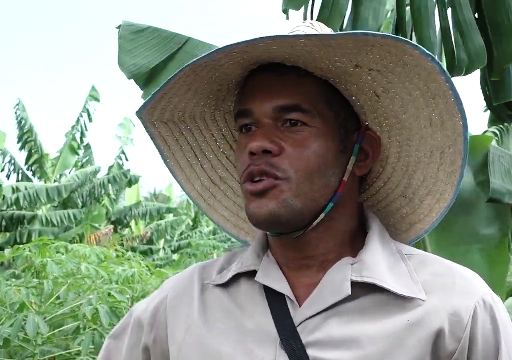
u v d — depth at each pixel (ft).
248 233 5.51
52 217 25.21
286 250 4.60
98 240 26.11
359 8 9.10
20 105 28.14
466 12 9.29
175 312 4.62
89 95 28.96
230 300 4.53
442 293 4.24
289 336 4.15
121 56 10.41
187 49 10.30
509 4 9.43
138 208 29.66
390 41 4.29
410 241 5.20
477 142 9.70
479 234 9.59
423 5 9.25
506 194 9.43
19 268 10.66
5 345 8.72
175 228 30.22
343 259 4.41
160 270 11.87
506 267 9.53
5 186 25.16
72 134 28.48
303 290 4.54
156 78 10.30
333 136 4.54
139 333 4.80
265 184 4.31
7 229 25.09
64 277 9.73
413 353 4.04
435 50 9.33
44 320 8.87
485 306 4.23
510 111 11.07
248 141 4.47
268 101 4.47
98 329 8.67
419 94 4.65
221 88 5.08
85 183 26.55
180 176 5.46
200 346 4.35
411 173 4.95
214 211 5.56
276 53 4.49
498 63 9.61
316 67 4.53
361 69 4.56
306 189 4.35
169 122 5.29
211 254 22.63
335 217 4.60
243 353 4.21
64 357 9.08
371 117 4.84
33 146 27.78
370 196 5.14
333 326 4.19
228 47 4.43
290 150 4.35
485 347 4.19
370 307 4.24
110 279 10.00
